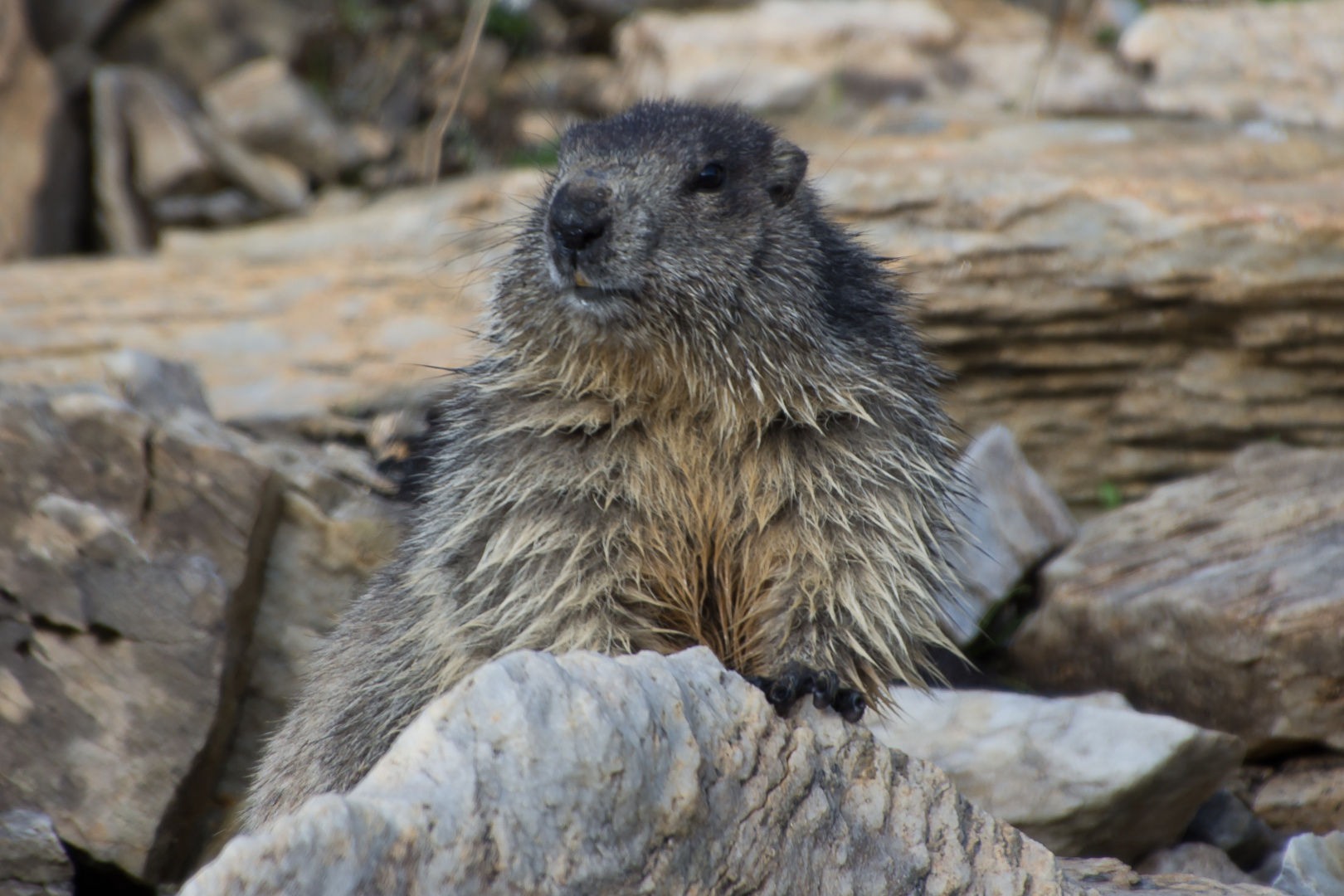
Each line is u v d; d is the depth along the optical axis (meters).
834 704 7.35
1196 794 9.88
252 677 10.89
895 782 7.12
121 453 10.29
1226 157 16.39
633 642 8.07
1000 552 12.70
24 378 14.16
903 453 8.29
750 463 8.09
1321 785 10.48
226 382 15.22
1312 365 14.34
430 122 22.56
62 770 9.46
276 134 21.44
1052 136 17.84
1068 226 14.62
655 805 6.07
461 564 8.21
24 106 19.75
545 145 21.78
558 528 7.95
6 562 9.67
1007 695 10.58
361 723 8.80
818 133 19.38
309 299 16.91
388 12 23.62
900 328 9.25
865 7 23.34
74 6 21.97
